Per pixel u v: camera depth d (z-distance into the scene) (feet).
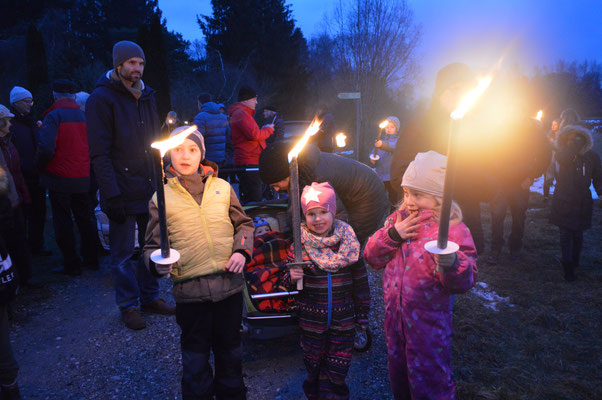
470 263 6.17
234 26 111.24
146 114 12.16
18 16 107.24
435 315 6.68
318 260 7.84
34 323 12.80
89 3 118.73
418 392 6.80
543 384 9.23
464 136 11.82
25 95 17.47
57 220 15.97
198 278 7.61
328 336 8.15
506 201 16.46
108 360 10.85
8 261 7.98
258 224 11.92
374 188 10.57
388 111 109.09
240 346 8.20
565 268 14.90
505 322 12.09
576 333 11.43
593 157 14.53
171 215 7.59
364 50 102.58
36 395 9.51
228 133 31.58
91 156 11.30
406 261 6.90
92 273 16.76
